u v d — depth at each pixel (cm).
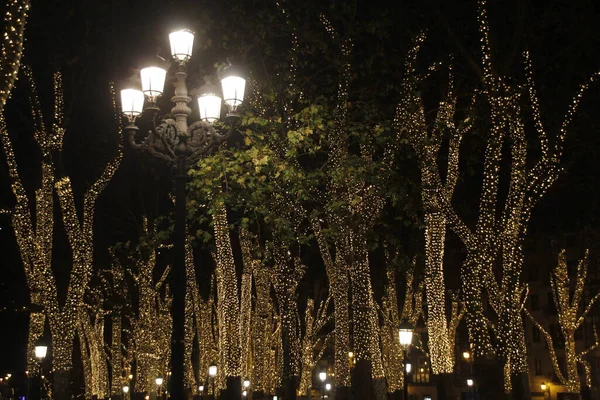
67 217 2617
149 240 2825
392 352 3566
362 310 2183
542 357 6969
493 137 2103
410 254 3481
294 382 2983
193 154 1263
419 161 2269
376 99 2266
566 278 4519
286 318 2953
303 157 2448
